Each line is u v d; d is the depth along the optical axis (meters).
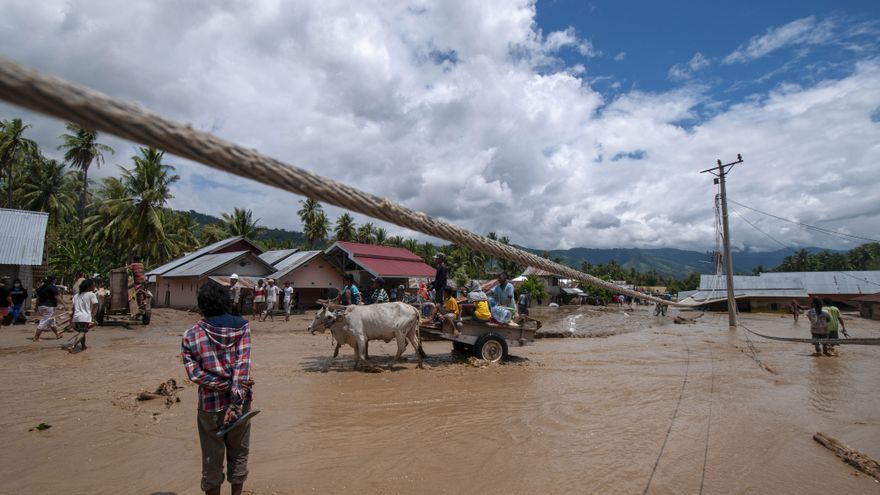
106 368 9.35
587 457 5.16
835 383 9.00
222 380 3.70
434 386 8.30
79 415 6.30
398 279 34.69
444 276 11.13
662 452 5.32
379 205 1.51
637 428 6.12
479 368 9.98
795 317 27.45
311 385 8.29
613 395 7.79
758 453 5.33
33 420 6.10
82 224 38.44
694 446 5.52
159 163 33.53
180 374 8.79
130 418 6.20
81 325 11.26
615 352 13.12
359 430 5.98
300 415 6.54
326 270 32.09
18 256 20.52
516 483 4.55
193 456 5.03
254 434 5.76
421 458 5.11
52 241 36.56
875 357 12.41
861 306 33.53
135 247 37.09
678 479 4.66
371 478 4.62
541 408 6.99
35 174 41.38
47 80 0.69
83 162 38.69
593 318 31.83
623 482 4.59
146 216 32.28
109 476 4.56
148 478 4.53
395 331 9.77
